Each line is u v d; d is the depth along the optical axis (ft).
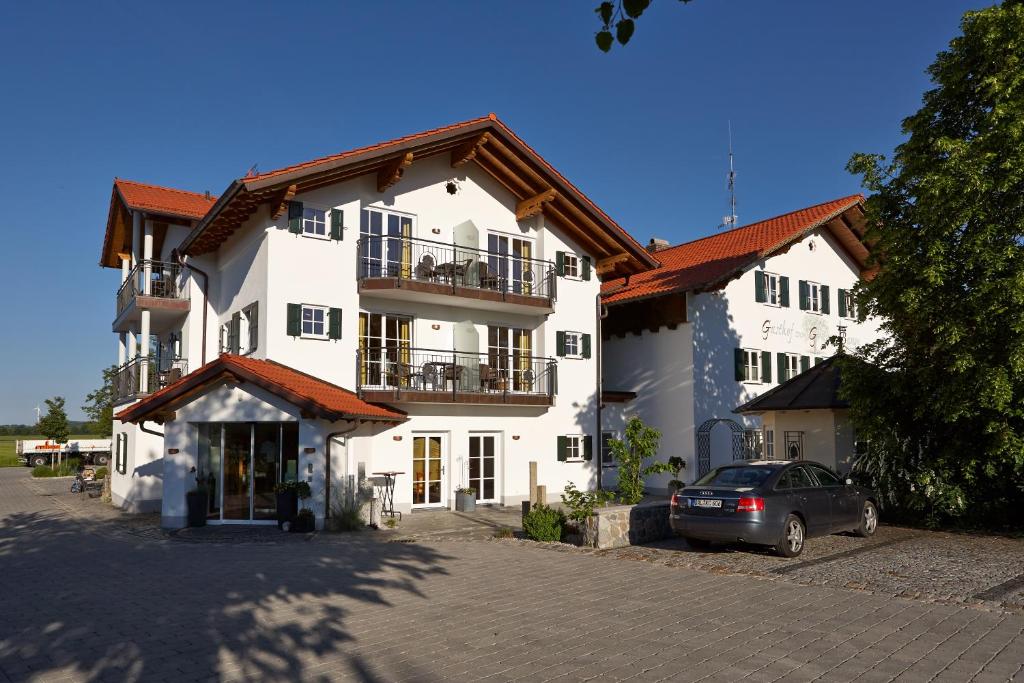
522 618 26.05
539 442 74.74
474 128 67.00
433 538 48.01
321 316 61.82
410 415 66.08
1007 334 43.45
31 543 47.65
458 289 66.49
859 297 52.26
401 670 20.44
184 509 53.42
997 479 48.03
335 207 63.21
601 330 88.28
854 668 20.25
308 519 50.83
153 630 24.86
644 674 19.88
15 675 20.36
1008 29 43.80
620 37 15.69
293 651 22.31
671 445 84.53
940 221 45.42
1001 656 21.24
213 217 60.44
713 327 85.56
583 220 77.30
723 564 36.17
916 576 32.96
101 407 134.31
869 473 52.65
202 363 70.74
